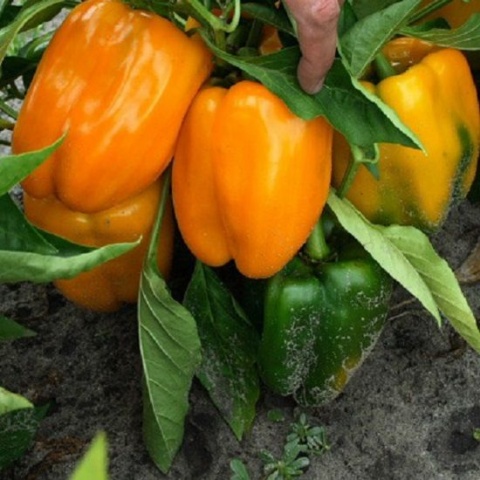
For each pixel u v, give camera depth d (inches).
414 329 23.9
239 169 17.6
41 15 19.4
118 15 17.9
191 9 17.7
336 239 20.8
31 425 19.9
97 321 24.4
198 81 18.0
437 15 21.4
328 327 20.0
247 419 21.7
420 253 19.3
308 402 21.9
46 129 17.8
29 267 13.4
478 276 24.6
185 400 20.3
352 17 17.8
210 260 19.7
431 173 19.5
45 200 20.1
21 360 23.7
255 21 18.7
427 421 22.5
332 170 20.0
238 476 21.5
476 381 23.0
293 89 17.0
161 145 18.1
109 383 23.3
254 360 21.6
